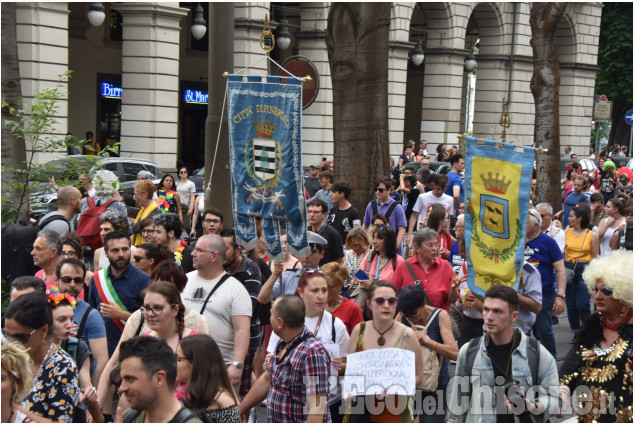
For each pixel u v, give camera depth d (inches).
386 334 243.1
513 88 1657.2
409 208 566.3
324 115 1269.7
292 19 1298.0
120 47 1248.2
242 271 310.7
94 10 956.0
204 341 206.2
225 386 207.6
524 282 311.4
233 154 319.3
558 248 361.4
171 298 234.7
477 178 295.0
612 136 1937.7
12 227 365.4
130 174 821.2
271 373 222.8
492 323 208.5
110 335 291.6
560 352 430.9
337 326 254.2
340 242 371.2
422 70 1727.4
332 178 538.9
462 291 334.3
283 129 306.8
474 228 296.5
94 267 353.7
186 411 174.9
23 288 249.8
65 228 373.4
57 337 224.2
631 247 464.1
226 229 310.5
